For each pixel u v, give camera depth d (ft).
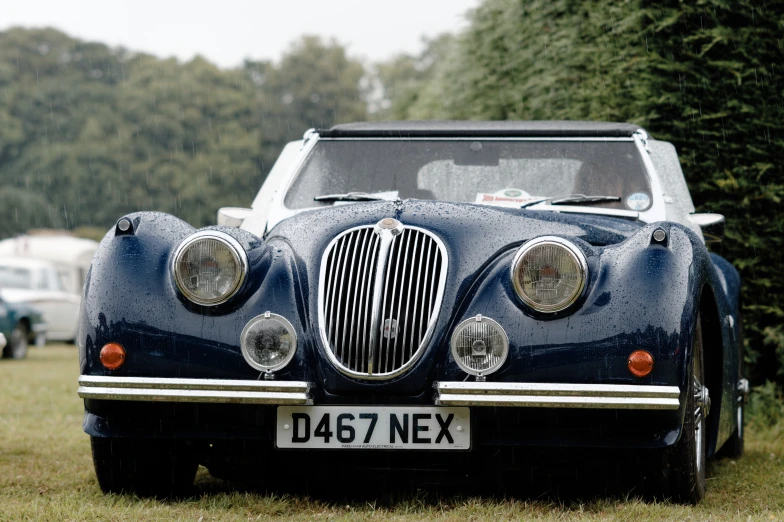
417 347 14.37
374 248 14.87
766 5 27.02
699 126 27.84
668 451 14.75
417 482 16.28
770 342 27.25
